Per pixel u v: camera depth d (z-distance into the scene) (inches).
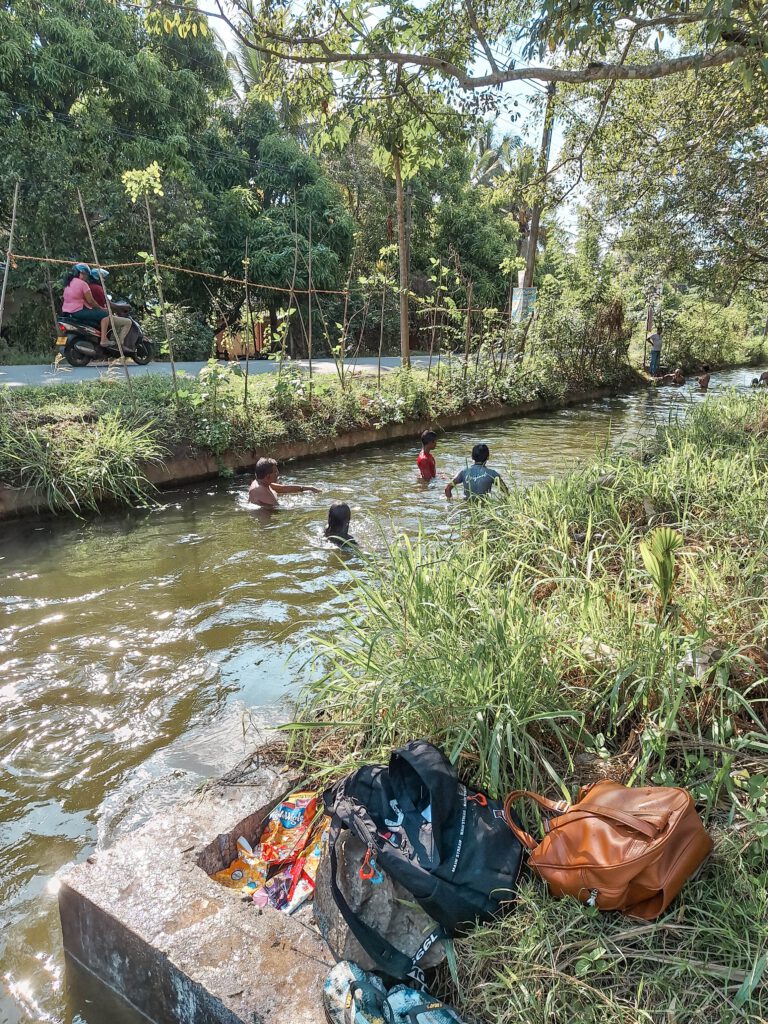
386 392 478.9
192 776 130.7
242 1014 79.5
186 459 343.6
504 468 376.5
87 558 242.2
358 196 961.5
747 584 144.6
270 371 567.2
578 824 88.4
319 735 132.8
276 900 101.4
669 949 80.4
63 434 308.3
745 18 201.8
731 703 111.7
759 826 88.6
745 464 236.8
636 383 798.5
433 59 231.9
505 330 630.5
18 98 596.7
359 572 227.9
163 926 90.7
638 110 387.5
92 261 626.2
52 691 159.3
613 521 205.2
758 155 366.0
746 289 509.4
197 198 711.1
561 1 185.8
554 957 80.2
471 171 1127.6
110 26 634.2
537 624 131.3
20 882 108.7
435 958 85.6
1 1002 92.5
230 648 179.5
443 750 109.2
